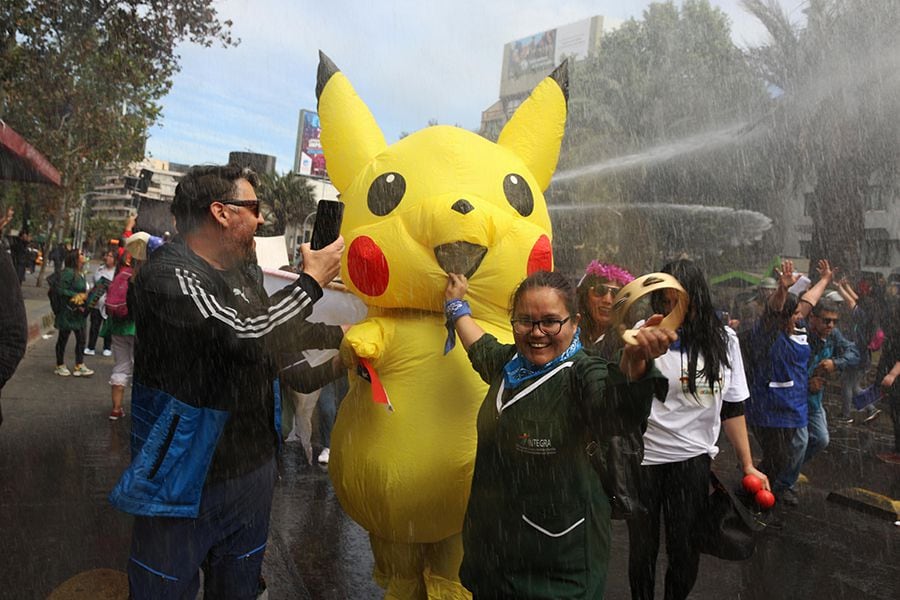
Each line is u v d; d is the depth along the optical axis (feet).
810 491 23.22
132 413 8.47
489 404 8.50
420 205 10.39
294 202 122.01
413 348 10.39
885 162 62.85
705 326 11.04
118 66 48.80
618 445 9.30
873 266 97.45
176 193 9.06
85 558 14.40
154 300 8.07
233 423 8.52
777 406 19.45
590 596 8.12
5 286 10.29
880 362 30.94
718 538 11.18
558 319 8.07
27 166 30.60
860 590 15.19
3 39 42.16
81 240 143.64
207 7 46.75
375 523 10.61
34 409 27.25
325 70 12.67
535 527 8.07
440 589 10.93
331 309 11.77
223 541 8.89
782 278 18.86
